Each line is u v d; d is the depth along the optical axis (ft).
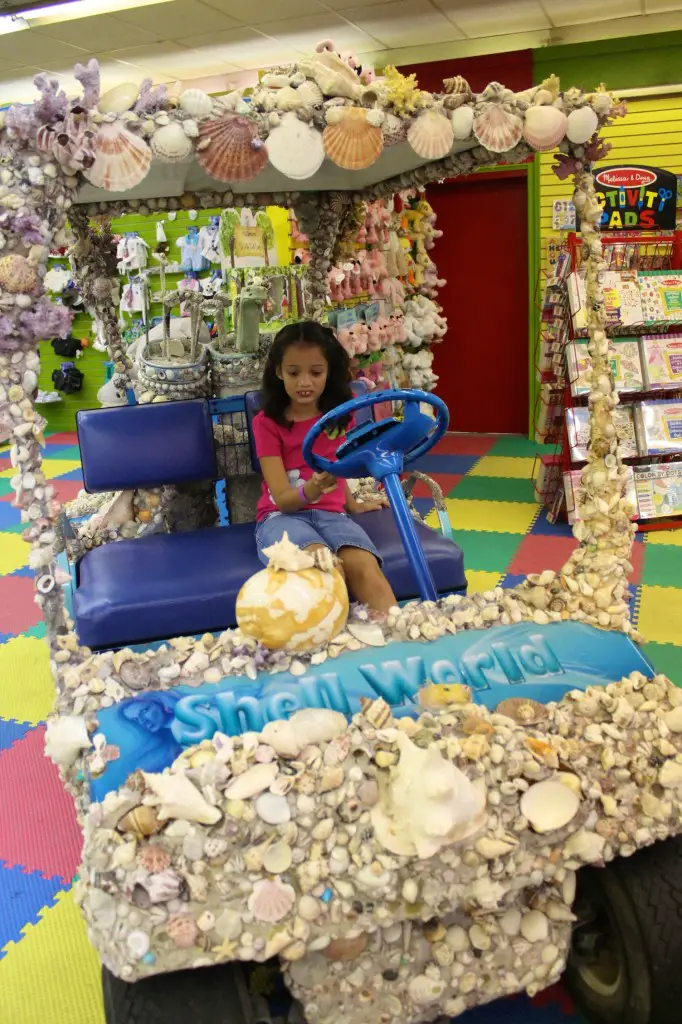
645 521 15.61
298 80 5.48
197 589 7.49
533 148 5.87
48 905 6.79
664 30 19.03
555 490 16.43
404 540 6.33
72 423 26.20
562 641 5.52
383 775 4.51
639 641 5.66
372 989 4.70
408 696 5.09
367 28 18.92
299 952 4.25
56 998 5.87
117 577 7.79
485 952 4.83
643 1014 4.79
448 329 24.07
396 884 4.33
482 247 23.11
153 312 21.83
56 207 5.12
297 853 4.27
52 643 5.61
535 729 4.91
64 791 8.32
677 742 4.93
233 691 5.10
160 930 4.06
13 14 17.15
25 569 14.58
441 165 7.79
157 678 5.24
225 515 10.77
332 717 4.76
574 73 20.11
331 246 10.56
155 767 4.63
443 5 17.51
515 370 23.67
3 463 22.25
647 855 5.00
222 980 4.48
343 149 5.54
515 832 4.53
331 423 6.45
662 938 4.72
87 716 4.94
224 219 14.49
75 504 10.93
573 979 5.50
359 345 15.88
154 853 4.12
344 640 5.47
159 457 9.69
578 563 5.96
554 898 4.92
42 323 5.10
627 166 17.88
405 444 6.40
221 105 5.26
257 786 4.31
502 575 13.29
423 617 5.66
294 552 5.58
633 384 15.66
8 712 9.88
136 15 17.53
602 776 4.74
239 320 10.32
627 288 15.52
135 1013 4.32
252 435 10.08
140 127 5.13
